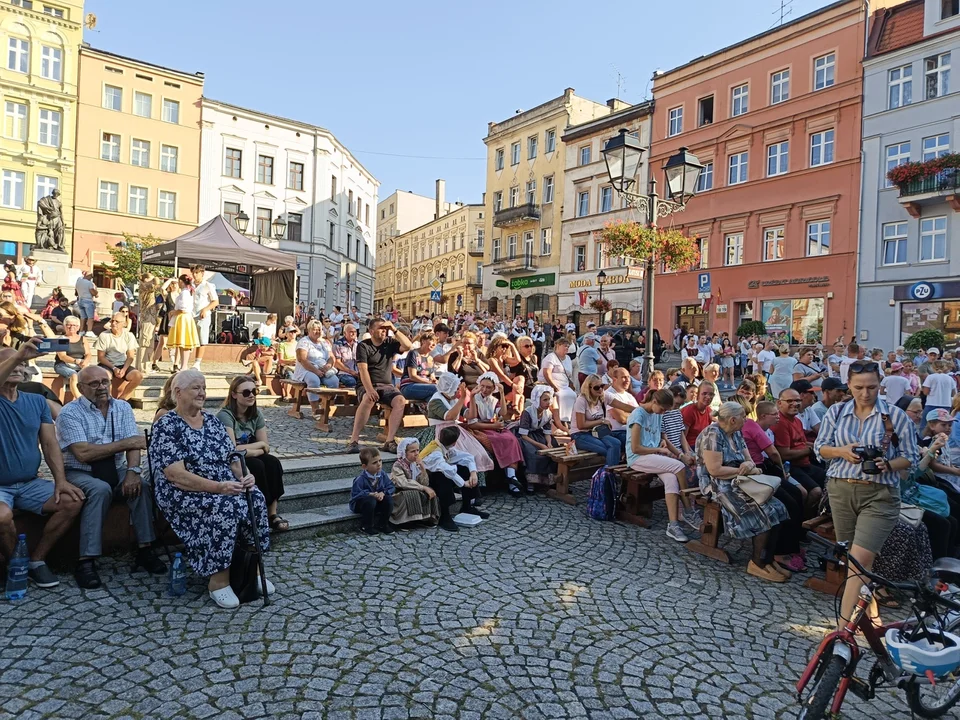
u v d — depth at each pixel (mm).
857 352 15141
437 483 6547
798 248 28297
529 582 5113
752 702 3551
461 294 57938
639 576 5422
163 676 3473
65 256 24125
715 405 8031
